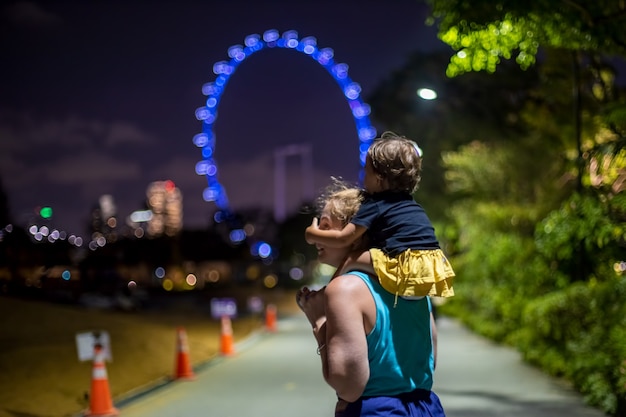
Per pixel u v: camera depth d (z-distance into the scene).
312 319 3.36
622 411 9.92
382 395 3.16
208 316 35.88
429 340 3.29
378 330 3.13
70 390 12.59
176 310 40.09
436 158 30.17
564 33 8.74
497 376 14.50
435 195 30.39
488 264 22.11
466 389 12.92
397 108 30.16
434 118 29.64
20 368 13.18
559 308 13.91
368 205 3.29
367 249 3.32
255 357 18.95
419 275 3.16
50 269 27.64
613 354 11.42
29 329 16.73
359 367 3.06
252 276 114.00
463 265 27.56
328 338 3.12
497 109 22.62
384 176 3.33
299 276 115.75
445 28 8.39
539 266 18.06
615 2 9.18
